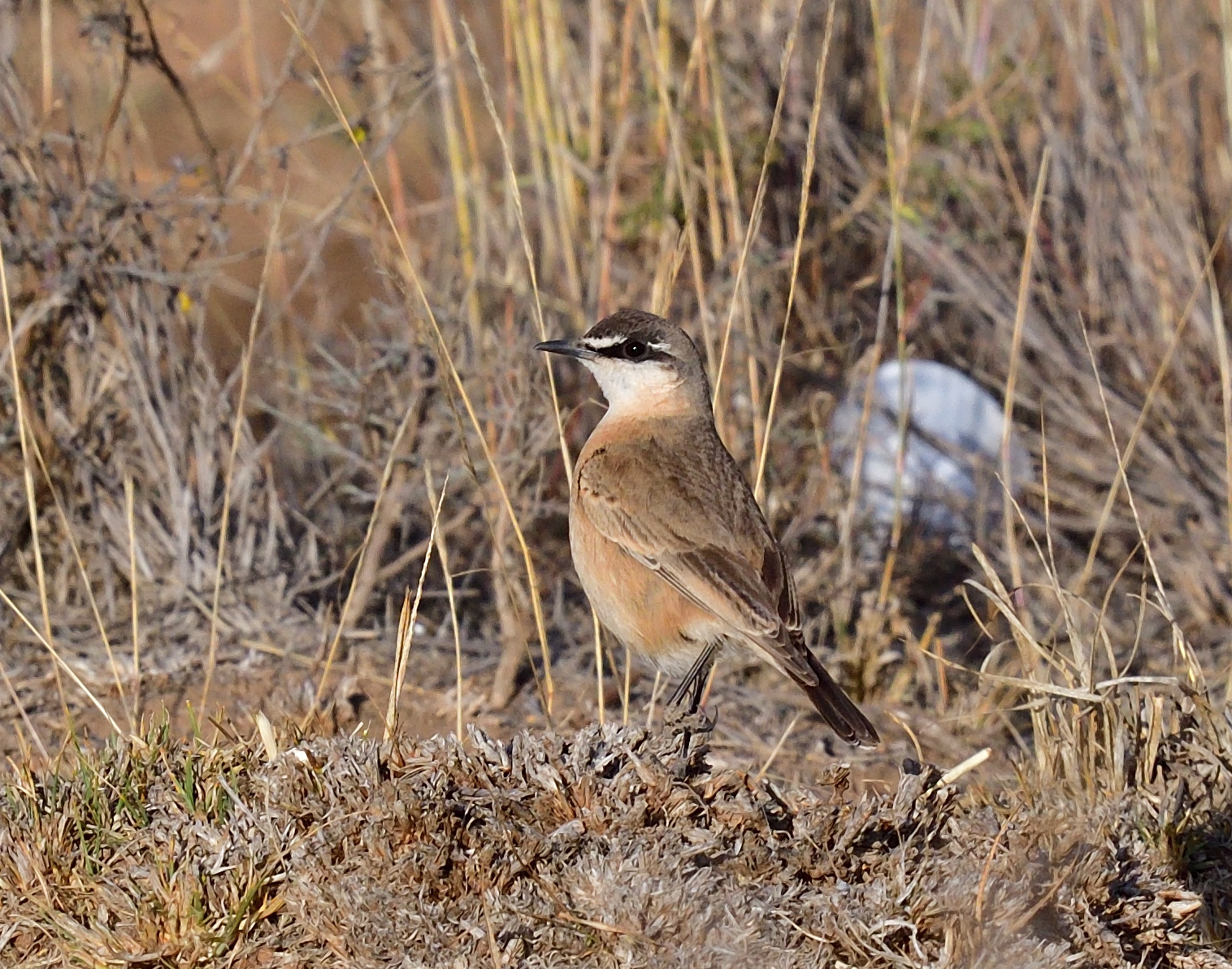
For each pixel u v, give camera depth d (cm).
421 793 777
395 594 1327
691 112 1463
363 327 1602
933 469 1454
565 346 1075
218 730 884
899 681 1269
